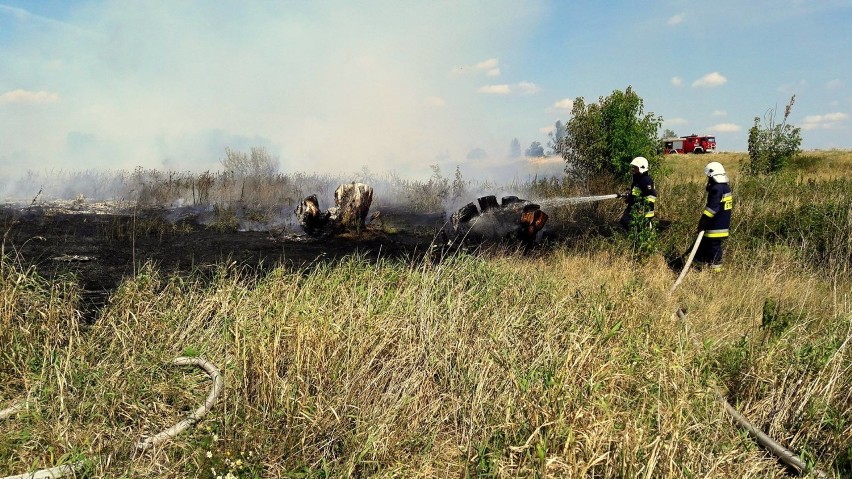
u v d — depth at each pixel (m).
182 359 4.13
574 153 14.34
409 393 3.75
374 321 4.46
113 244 9.80
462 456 3.23
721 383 4.21
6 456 3.11
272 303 4.70
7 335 4.15
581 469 2.81
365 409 3.54
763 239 9.16
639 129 13.12
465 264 6.04
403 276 5.79
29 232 10.65
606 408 3.15
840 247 8.16
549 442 3.01
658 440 2.94
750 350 4.40
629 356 4.18
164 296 5.38
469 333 4.50
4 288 4.63
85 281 7.04
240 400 3.56
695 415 3.56
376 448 3.21
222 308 4.91
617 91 13.40
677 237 9.62
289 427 3.32
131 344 4.28
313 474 3.10
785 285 6.95
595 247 8.88
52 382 3.63
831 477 3.23
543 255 8.91
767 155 15.03
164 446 3.27
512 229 9.99
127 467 3.06
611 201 12.77
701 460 3.12
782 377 4.01
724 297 6.63
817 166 24.41
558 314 4.82
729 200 7.74
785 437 3.62
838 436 3.44
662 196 12.20
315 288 5.38
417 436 3.44
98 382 3.68
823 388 3.80
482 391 3.67
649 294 6.33
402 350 4.21
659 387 3.61
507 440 3.13
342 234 11.07
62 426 3.26
